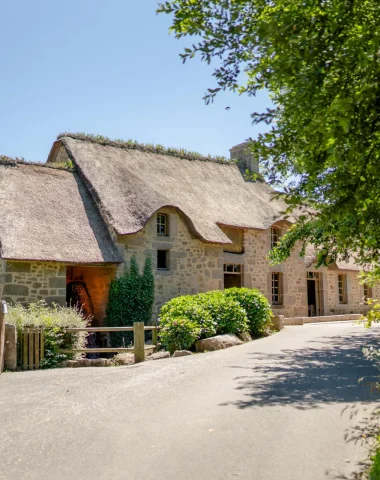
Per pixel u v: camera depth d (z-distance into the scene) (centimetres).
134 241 1647
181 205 1834
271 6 371
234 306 1390
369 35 326
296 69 309
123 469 445
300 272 2275
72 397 726
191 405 660
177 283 1738
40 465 455
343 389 740
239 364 970
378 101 295
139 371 937
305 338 1379
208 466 452
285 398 689
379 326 1742
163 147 2189
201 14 392
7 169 1691
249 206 2150
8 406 679
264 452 486
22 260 1410
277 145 357
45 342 1079
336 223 418
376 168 307
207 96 408
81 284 1733
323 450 491
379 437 495
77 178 1838
